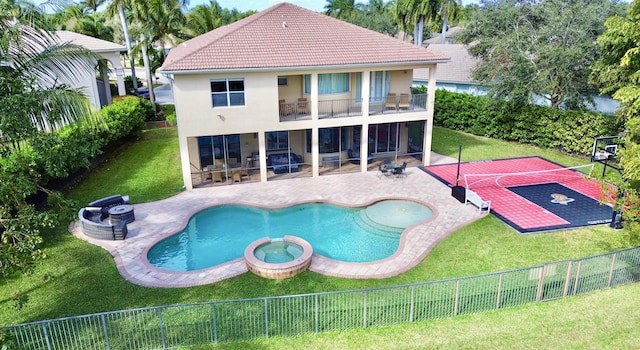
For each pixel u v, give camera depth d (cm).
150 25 3838
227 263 1550
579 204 2000
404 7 5278
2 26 982
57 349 1098
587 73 2627
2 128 868
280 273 1430
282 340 1125
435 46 4916
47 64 1118
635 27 1727
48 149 960
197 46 2462
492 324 1182
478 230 1766
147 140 3303
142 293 1356
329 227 1884
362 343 1113
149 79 3925
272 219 1977
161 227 1847
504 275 1373
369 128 2752
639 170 1280
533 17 2817
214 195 2216
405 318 1208
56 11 1129
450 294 1308
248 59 2156
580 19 2548
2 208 908
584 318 1204
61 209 1027
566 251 1580
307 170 2583
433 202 2080
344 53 2319
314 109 2336
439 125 3706
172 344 1113
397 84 2728
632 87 1747
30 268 955
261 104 2230
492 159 2761
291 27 2494
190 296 1338
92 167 2569
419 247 1642
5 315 1253
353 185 2334
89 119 1087
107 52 3459
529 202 2038
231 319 1214
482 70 3003
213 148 2516
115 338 1138
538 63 2702
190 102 2139
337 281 1417
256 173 2534
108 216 1947
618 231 1714
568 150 2797
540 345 1100
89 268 1509
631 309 1241
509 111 3081
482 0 3081
